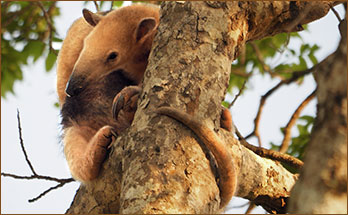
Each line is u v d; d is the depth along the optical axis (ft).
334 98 11.48
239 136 27.68
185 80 17.67
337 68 11.64
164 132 16.33
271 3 21.85
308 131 33.81
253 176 23.07
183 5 19.63
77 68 26.61
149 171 15.38
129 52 27.35
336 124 11.28
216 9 19.79
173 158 15.74
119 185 17.43
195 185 15.42
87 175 18.58
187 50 18.42
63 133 25.76
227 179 16.79
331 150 11.16
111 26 27.68
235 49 20.35
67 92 26.18
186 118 16.46
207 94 17.70
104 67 26.99
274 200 24.04
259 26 21.95
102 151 18.60
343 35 11.85
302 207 11.13
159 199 14.71
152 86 17.67
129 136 16.81
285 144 30.37
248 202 24.13
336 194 10.90
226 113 21.06
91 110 25.73
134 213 14.53
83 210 18.49
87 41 27.50
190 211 14.74
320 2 23.08
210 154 16.69
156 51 18.76
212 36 19.03
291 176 24.77
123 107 20.33
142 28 27.20
